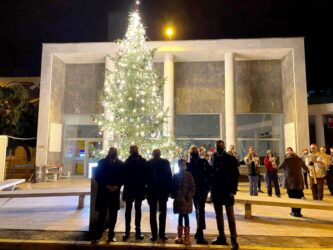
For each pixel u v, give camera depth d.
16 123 19.64
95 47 18.36
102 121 10.56
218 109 18.97
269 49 17.52
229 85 17.67
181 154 12.15
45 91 18.09
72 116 20.03
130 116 10.30
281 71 18.97
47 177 17.39
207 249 5.29
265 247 5.31
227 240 5.75
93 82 19.91
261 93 18.91
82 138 19.81
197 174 5.88
